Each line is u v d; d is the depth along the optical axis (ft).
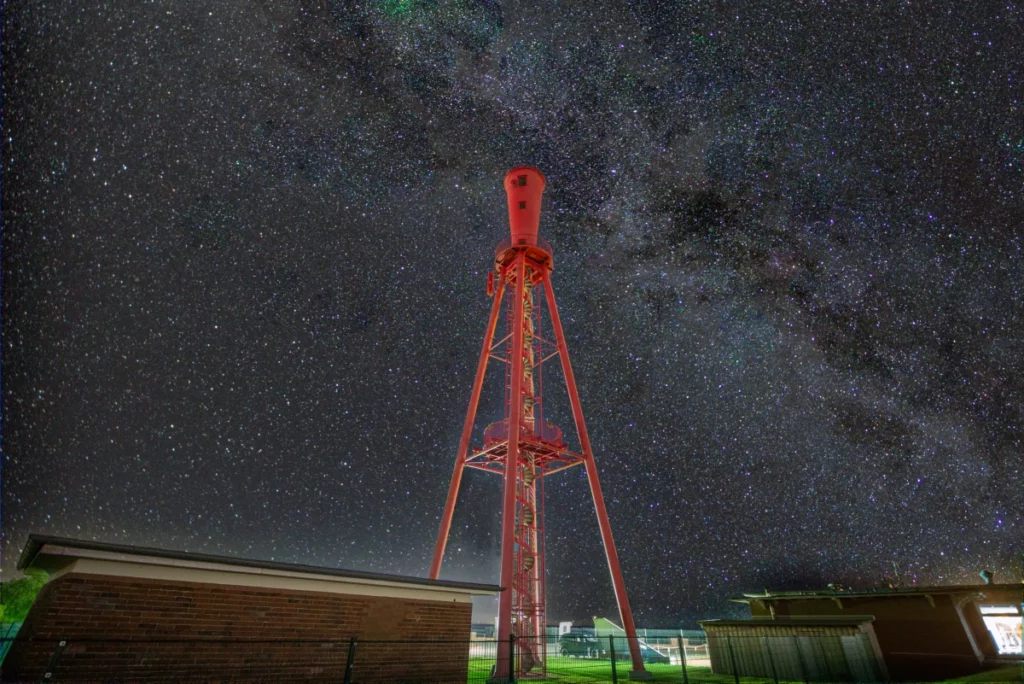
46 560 29.12
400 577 39.11
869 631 53.36
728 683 49.52
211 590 31.76
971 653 52.47
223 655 30.73
